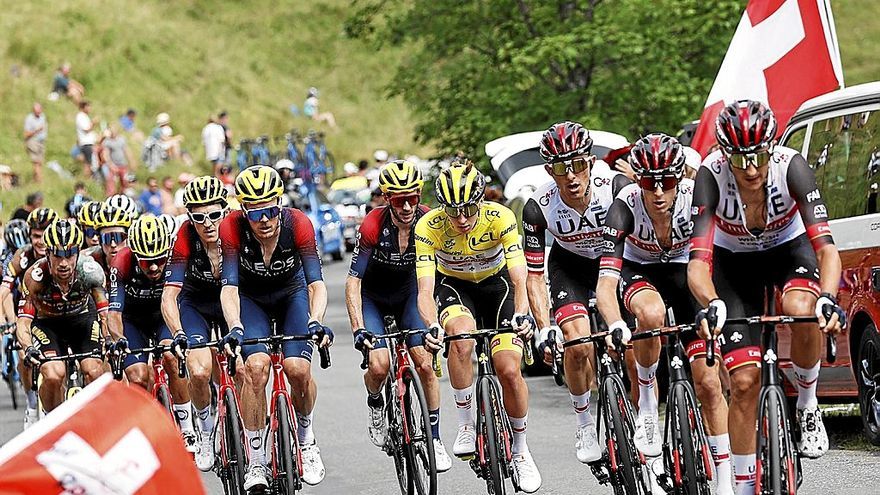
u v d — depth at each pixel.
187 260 20.95
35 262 23.41
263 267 18.97
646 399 17.22
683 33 44.06
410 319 19.62
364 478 21.56
